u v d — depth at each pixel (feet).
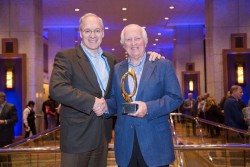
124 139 8.20
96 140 8.11
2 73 41.45
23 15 42.37
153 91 8.13
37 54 43.52
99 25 8.43
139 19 61.26
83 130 7.97
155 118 8.13
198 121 23.47
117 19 60.34
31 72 42.27
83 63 8.30
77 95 7.64
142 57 8.48
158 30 73.05
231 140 13.28
